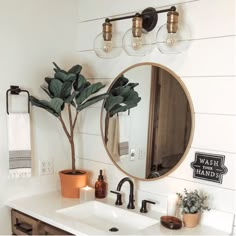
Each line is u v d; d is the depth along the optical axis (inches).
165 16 71.9
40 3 82.5
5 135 77.2
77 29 91.7
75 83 79.5
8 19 76.5
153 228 64.2
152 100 74.7
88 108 89.9
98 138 87.6
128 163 79.6
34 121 83.2
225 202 64.3
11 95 77.5
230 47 62.7
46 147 86.3
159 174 73.5
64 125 81.8
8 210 79.2
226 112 63.6
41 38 83.4
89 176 90.4
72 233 64.0
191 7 67.8
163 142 72.8
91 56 88.9
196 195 65.2
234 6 61.9
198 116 67.5
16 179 80.2
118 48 79.0
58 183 89.7
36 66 82.7
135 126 77.9
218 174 64.9
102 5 85.0
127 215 74.0
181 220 66.6
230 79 62.9
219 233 62.7
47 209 74.1
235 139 62.6
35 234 72.9
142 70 76.7
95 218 78.8
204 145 66.8
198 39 67.0
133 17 69.6
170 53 69.0
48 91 79.6
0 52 75.5
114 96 82.9
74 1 90.5
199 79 67.1
